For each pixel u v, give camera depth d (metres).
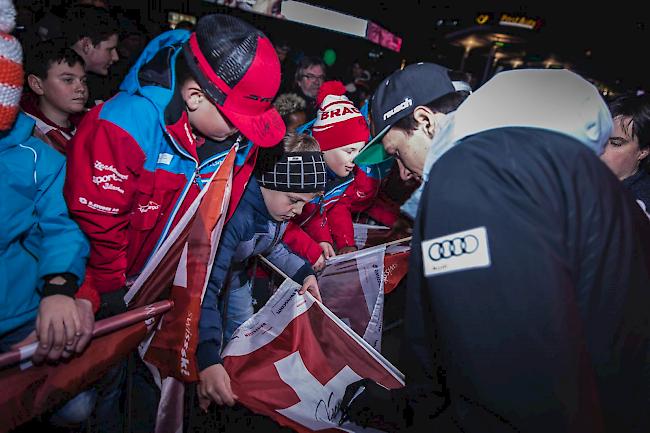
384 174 2.62
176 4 6.85
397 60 11.42
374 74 9.09
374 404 1.33
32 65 2.26
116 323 1.31
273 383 1.52
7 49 1.09
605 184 0.80
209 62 1.44
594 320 0.79
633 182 2.06
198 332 1.43
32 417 1.20
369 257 2.21
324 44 9.36
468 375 0.78
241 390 1.47
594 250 0.76
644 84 16.39
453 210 0.78
